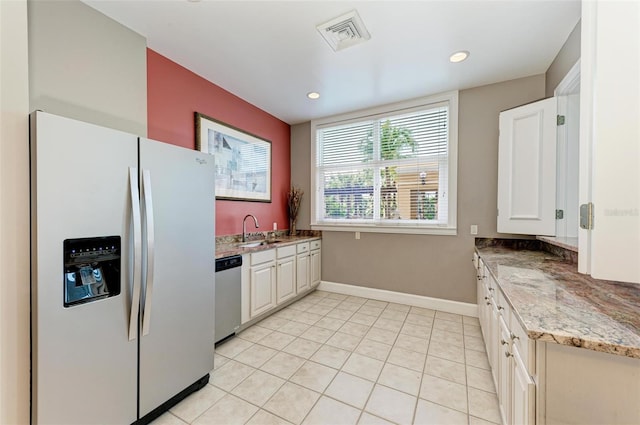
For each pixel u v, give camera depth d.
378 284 3.58
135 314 1.40
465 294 3.07
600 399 0.85
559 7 1.75
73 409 1.19
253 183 3.44
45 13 1.57
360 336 2.54
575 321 0.95
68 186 1.17
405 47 2.21
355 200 3.76
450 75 2.69
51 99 1.59
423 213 3.29
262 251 2.86
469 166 3.01
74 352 1.20
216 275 2.29
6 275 1.10
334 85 2.90
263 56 2.34
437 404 1.64
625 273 0.90
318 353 2.24
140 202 1.43
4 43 1.15
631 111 0.87
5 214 1.11
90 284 1.26
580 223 0.99
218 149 2.89
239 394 1.74
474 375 1.92
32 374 1.12
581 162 0.98
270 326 2.77
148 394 1.48
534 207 2.36
